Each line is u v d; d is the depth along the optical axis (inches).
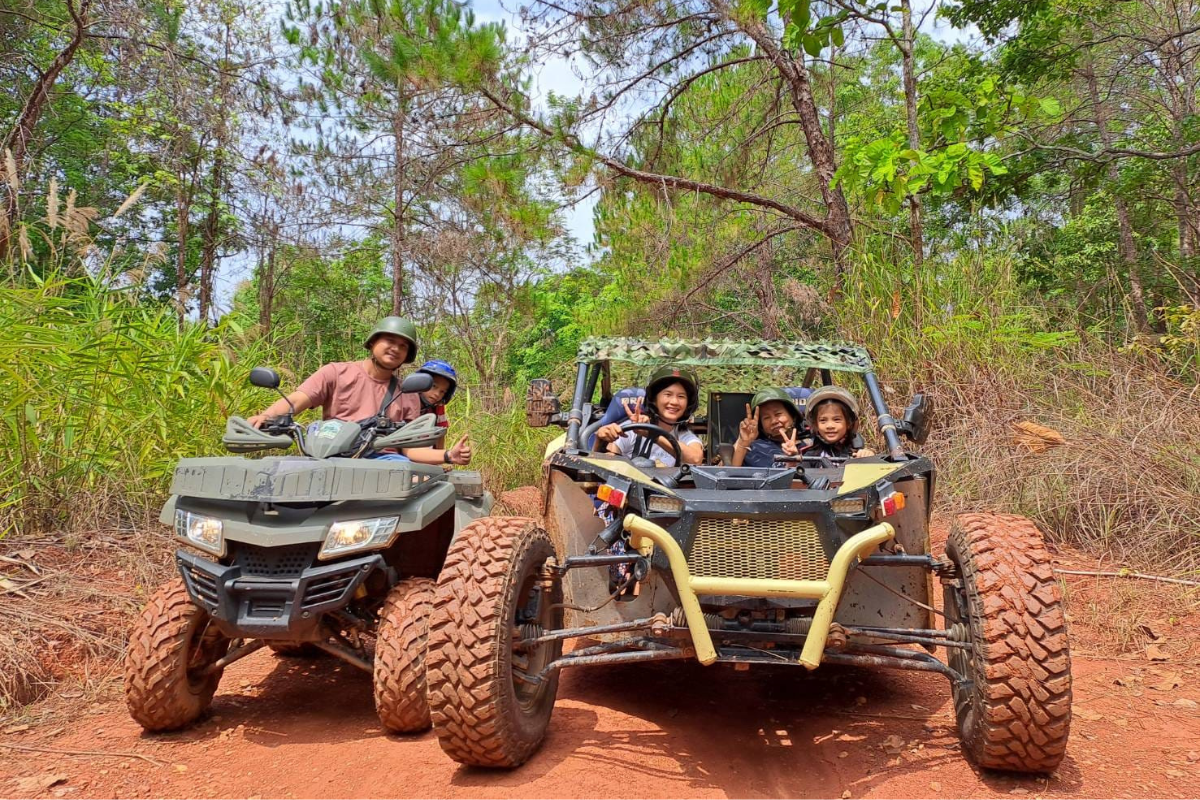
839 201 442.9
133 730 147.7
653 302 494.0
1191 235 530.0
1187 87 563.5
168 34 512.7
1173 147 481.1
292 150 597.0
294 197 621.6
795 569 124.8
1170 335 307.3
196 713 149.7
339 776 127.2
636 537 132.3
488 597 120.5
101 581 201.0
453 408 454.6
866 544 121.3
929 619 145.9
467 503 165.9
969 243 390.6
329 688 173.2
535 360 896.3
